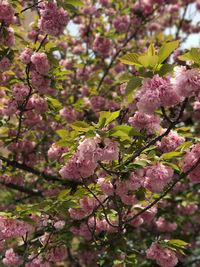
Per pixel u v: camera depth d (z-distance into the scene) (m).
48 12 4.77
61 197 4.10
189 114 7.28
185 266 8.06
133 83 3.21
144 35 9.69
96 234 4.94
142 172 3.66
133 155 3.64
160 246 4.21
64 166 3.70
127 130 3.31
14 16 4.95
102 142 3.31
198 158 3.67
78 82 8.21
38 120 6.20
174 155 3.60
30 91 5.18
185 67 3.17
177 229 7.66
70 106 6.83
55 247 4.51
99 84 7.64
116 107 6.62
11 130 6.39
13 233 3.97
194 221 8.20
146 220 5.19
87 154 3.27
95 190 4.18
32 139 6.75
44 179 6.35
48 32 4.81
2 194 7.82
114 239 4.39
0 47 5.21
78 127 3.35
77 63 8.27
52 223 4.61
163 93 3.14
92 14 8.52
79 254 6.75
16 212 4.18
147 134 3.89
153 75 3.20
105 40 7.96
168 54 3.12
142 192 3.93
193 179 3.75
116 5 8.73
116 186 3.76
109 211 4.52
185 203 6.96
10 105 5.60
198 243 8.82
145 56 3.09
